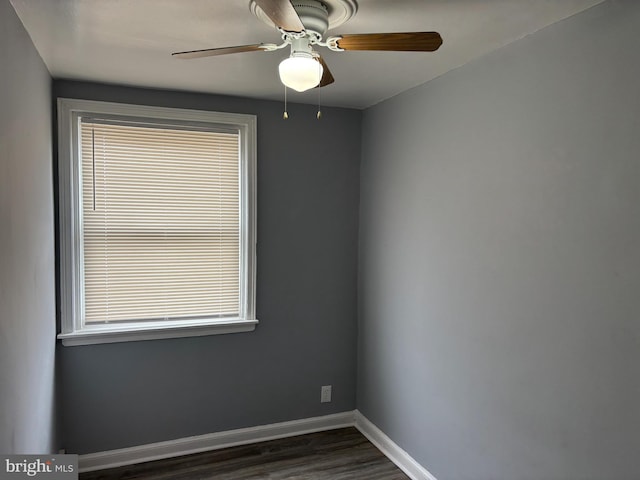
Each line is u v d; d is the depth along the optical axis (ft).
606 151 5.23
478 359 7.25
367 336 10.69
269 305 10.29
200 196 9.67
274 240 10.23
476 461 7.32
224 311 10.03
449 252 7.89
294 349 10.59
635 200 4.92
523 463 6.43
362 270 10.87
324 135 10.50
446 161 7.93
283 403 10.57
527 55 6.27
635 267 4.94
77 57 7.23
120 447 9.29
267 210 10.12
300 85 5.33
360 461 9.55
